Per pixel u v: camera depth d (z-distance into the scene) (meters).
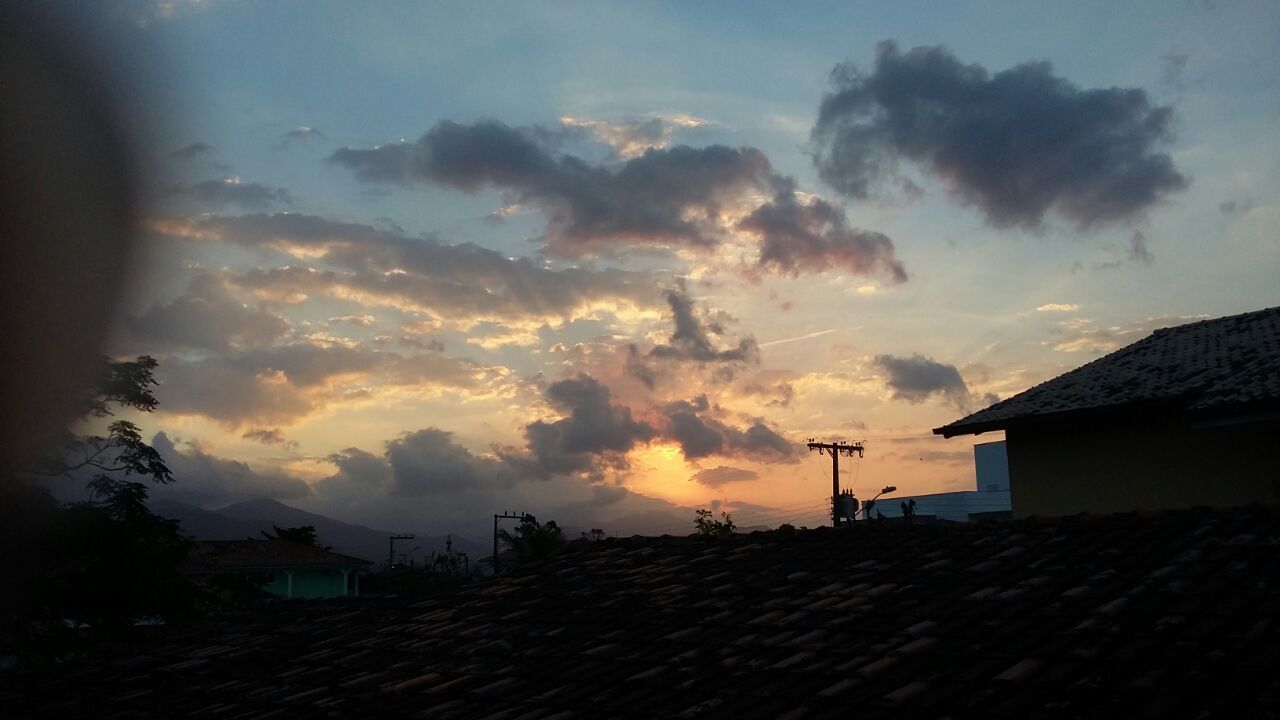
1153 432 14.99
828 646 6.97
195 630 12.26
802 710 5.94
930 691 5.83
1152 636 5.79
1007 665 5.93
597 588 10.28
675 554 11.27
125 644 12.08
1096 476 15.70
